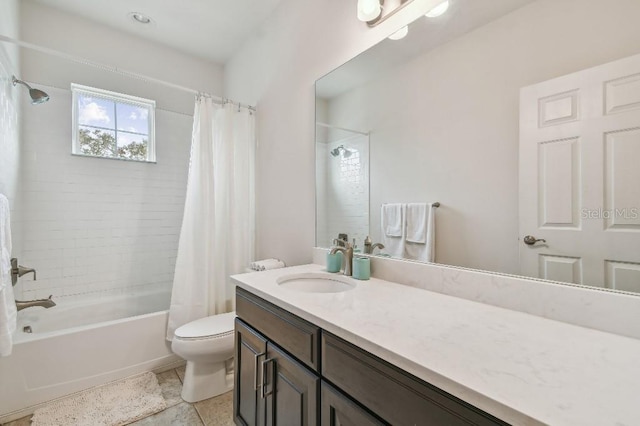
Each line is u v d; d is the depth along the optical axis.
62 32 2.30
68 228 2.35
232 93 2.92
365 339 0.73
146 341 1.99
